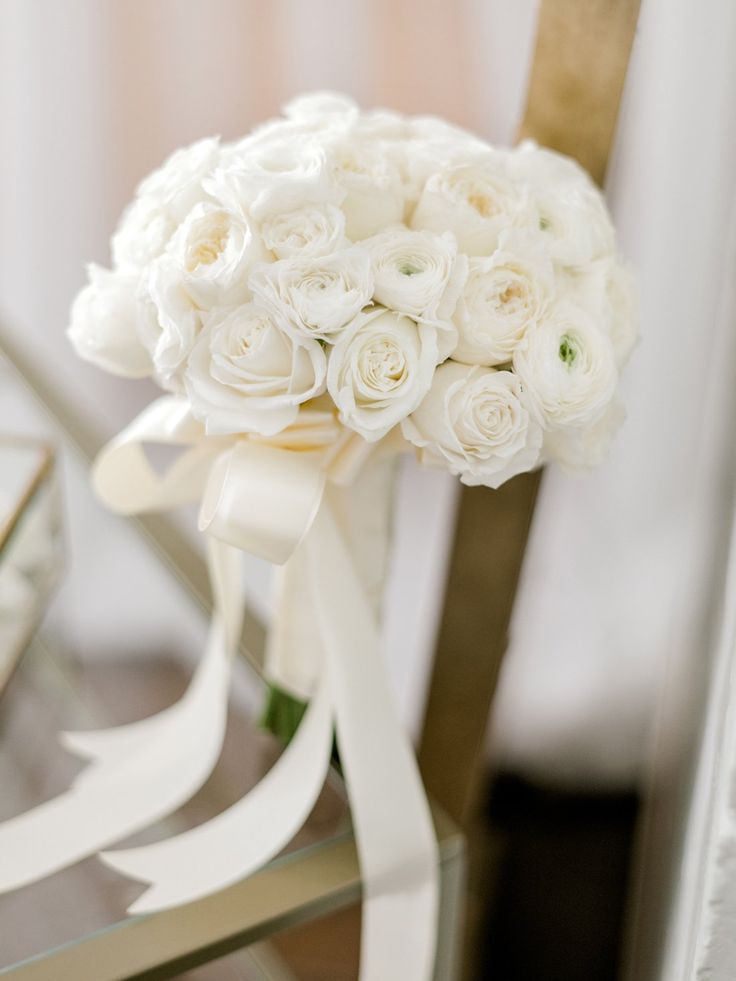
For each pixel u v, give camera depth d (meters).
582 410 0.75
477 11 1.07
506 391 0.74
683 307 1.00
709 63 0.94
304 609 0.87
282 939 1.28
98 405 1.38
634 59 0.95
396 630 1.34
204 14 1.17
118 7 1.17
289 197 0.73
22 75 1.22
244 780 0.88
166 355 0.74
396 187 0.75
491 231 0.75
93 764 0.89
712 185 0.96
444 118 1.12
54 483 0.98
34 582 0.95
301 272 0.72
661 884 0.92
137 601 1.00
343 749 0.82
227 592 0.89
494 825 1.23
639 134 0.97
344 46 1.14
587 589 1.12
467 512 0.98
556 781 1.21
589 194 0.79
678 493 1.05
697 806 0.79
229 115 1.22
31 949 0.78
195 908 0.80
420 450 0.79
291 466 0.79
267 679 0.93
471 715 1.02
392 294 0.73
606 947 1.22
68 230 1.32
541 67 0.86
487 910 1.26
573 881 1.22
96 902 0.81
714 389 0.94
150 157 1.25
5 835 0.84
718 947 0.73
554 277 0.76
